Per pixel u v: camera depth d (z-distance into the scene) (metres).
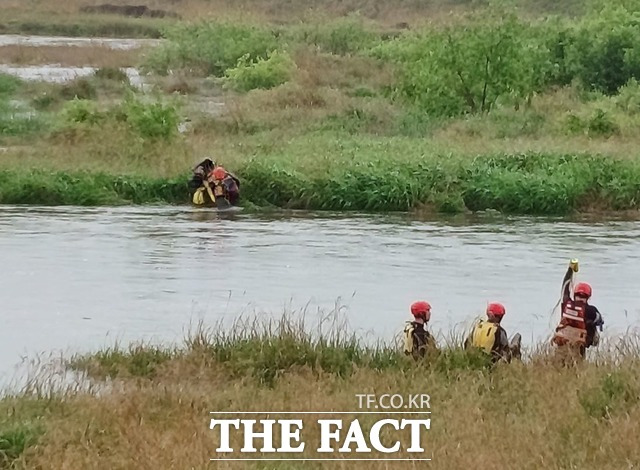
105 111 47.78
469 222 38.28
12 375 20.41
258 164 40.69
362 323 24.67
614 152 44.16
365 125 51.97
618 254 33.09
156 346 21.97
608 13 69.62
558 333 20.91
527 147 44.91
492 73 55.91
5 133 48.19
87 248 32.53
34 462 15.12
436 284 28.84
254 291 27.70
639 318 25.67
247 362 20.19
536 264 31.50
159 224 36.44
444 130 51.06
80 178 40.00
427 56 56.38
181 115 52.34
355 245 33.78
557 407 17.34
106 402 17.61
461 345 20.97
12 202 39.34
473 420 16.80
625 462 15.02
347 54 78.81
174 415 17.03
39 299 26.61
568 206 40.25
